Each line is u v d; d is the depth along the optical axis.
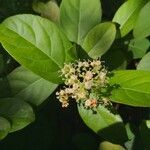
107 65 0.49
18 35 0.43
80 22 0.49
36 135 0.60
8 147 0.59
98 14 0.48
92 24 0.48
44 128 0.60
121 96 0.42
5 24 0.44
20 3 0.65
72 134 0.61
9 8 0.65
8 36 0.43
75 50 0.45
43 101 0.47
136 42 0.51
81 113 0.45
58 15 0.52
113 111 0.45
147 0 0.50
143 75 0.42
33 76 0.47
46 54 0.44
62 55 0.44
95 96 0.43
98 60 0.45
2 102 0.45
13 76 0.47
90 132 0.60
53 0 0.53
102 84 0.43
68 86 0.48
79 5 0.48
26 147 0.59
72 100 0.62
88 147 0.54
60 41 0.44
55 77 0.44
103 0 0.56
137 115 0.57
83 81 0.43
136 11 0.49
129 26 0.50
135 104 0.41
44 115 0.61
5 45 0.42
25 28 0.44
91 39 0.46
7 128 0.42
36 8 0.53
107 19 0.55
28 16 0.44
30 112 0.44
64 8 0.48
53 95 0.60
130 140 0.50
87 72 0.42
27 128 0.60
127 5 0.49
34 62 0.43
